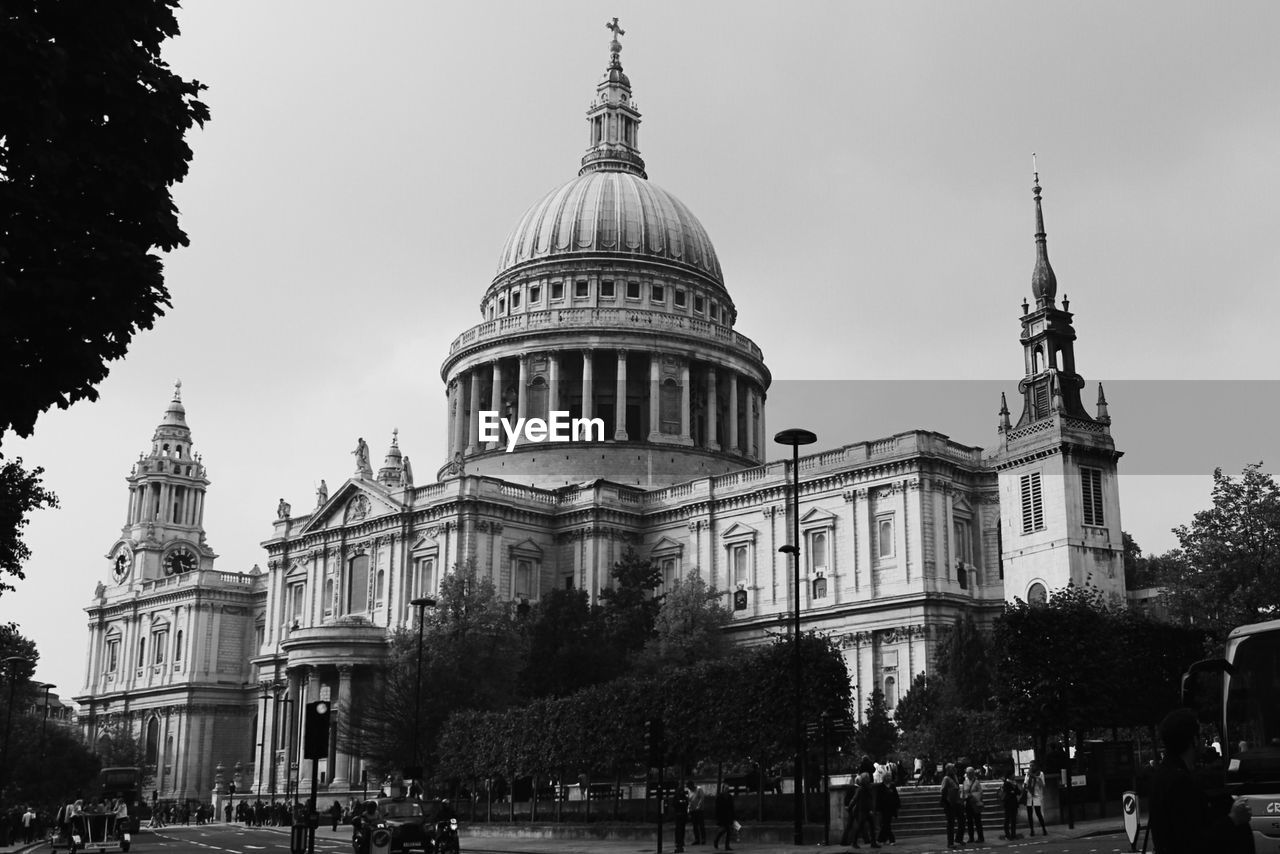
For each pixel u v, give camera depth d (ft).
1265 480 257.96
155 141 84.64
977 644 307.37
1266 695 96.84
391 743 316.19
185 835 322.55
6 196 76.28
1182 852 58.44
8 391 82.43
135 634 600.80
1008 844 168.35
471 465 491.72
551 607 336.49
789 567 388.78
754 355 519.19
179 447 654.53
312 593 457.68
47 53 72.59
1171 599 264.93
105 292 80.84
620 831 225.35
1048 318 312.50
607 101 576.61
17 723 400.26
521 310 517.14
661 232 524.11
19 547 169.27
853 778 223.51
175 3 87.61
